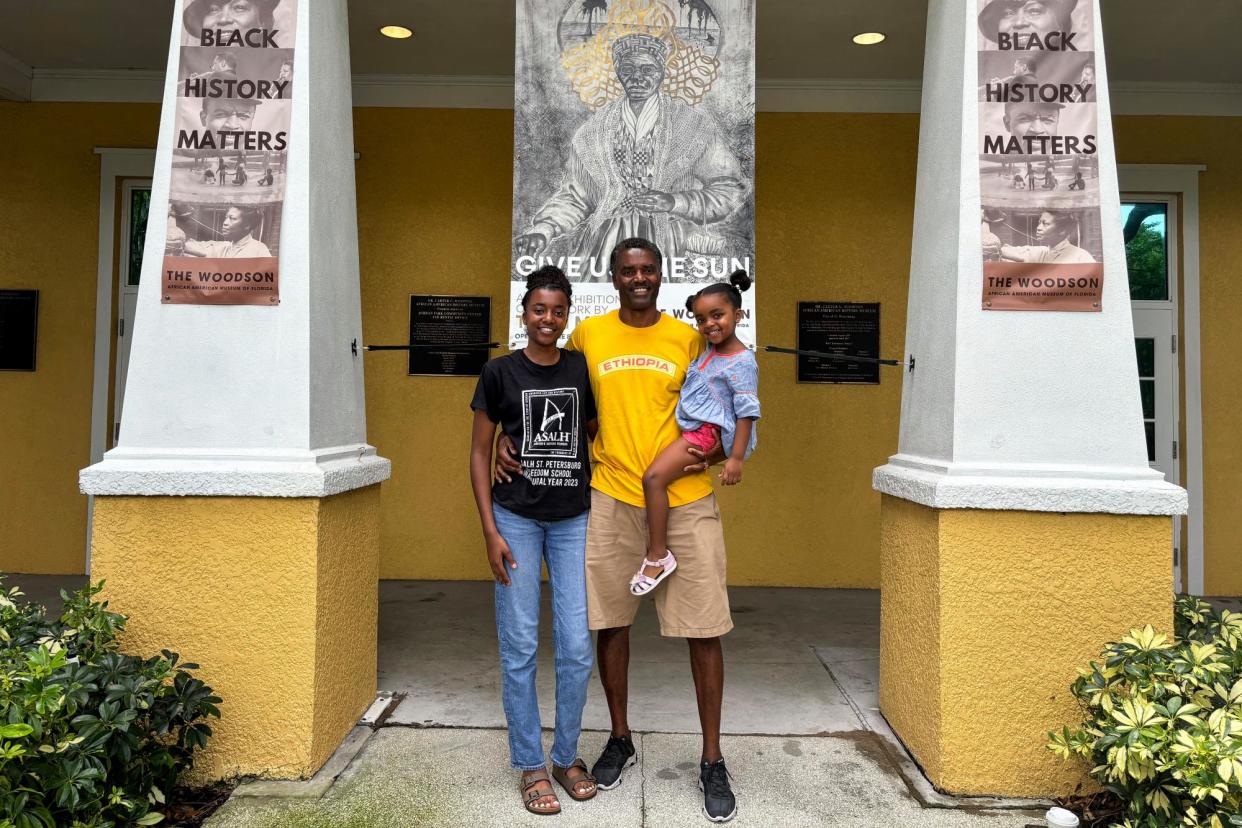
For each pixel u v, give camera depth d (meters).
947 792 2.62
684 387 2.50
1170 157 5.68
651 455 2.48
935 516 2.66
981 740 2.62
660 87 3.19
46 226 5.71
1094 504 2.56
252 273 2.70
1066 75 2.70
